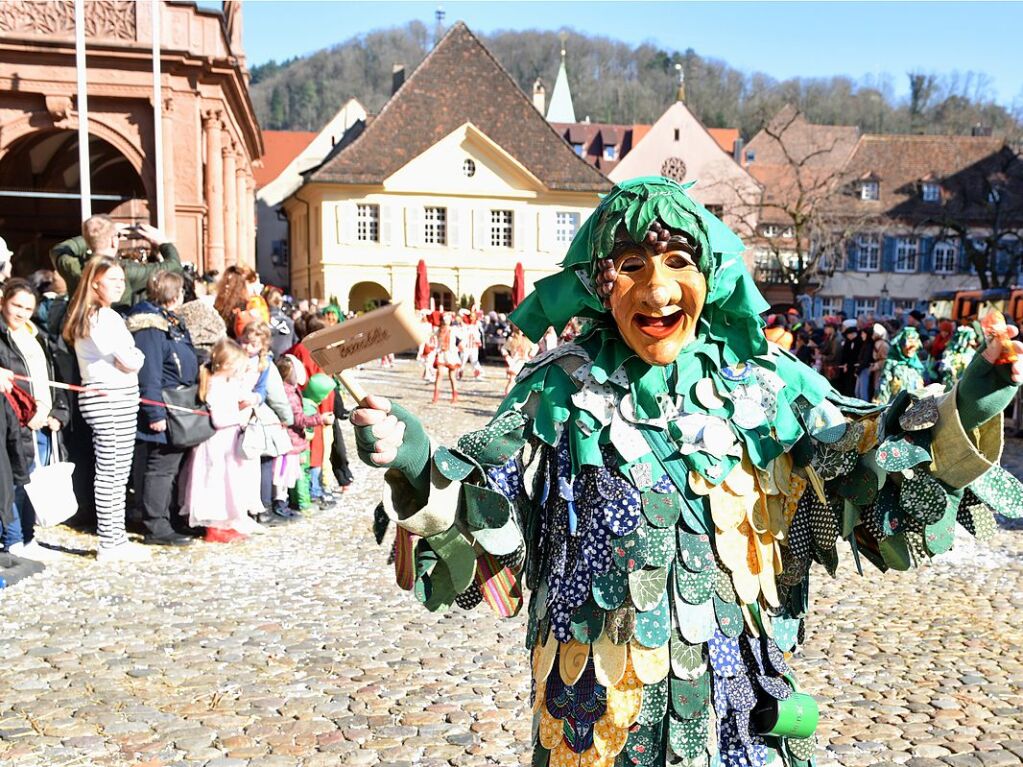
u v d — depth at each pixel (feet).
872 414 6.93
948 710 14.47
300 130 308.40
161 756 12.23
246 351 25.58
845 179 171.94
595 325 7.15
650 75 298.35
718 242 6.77
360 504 31.04
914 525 6.75
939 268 174.91
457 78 138.41
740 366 7.10
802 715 6.91
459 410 60.39
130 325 23.45
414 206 132.05
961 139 179.52
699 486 6.77
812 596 20.88
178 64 73.10
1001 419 6.31
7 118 72.90
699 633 6.66
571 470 6.86
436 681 14.99
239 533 25.20
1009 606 20.22
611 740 6.63
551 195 134.10
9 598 19.03
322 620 18.11
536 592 7.16
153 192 73.97
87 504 25.48
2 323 20.49
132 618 17.93
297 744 12.66
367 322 6.12
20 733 12.82
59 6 71.82
